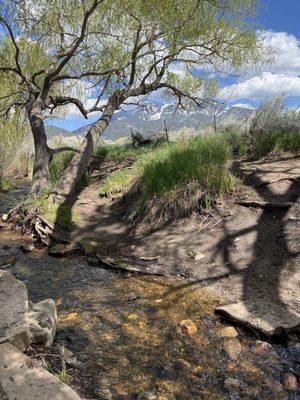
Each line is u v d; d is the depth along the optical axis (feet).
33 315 10.16
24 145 42.55
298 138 23.90
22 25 27.32
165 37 29.78
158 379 8.84
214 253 15.34
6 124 35.37
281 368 9.18
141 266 15.21
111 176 25.72
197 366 9.30
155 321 11.29
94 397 8.11
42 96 26.86
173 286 13.58
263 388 8.57
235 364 9.37
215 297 12.61
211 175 19.24
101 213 20.63
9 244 18.24
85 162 25.53
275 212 16.78
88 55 29.96
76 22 28.53
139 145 40.47
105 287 13.67
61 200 22.22
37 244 18.22
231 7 31.86
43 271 15.17
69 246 17.11
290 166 20.75
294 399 8.23
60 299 12.77
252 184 19.34
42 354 9.18
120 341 10.29
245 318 10.82
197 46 33.30
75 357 9.40
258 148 24.49
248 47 34.01
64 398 7.32
